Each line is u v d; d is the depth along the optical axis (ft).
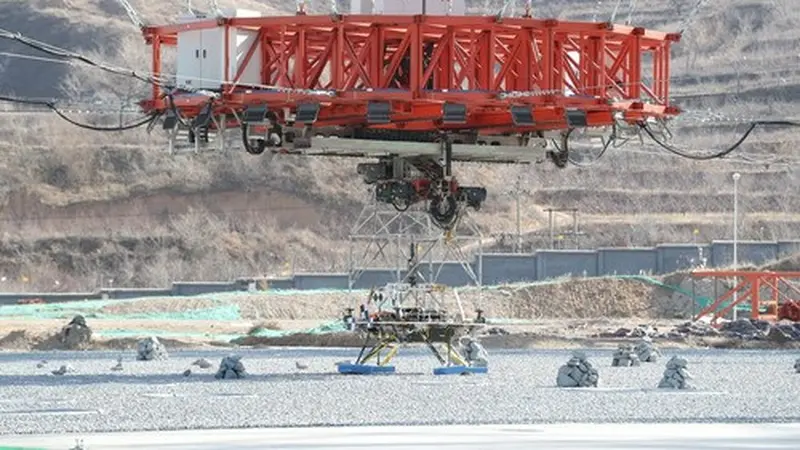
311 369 378.12
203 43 373.20
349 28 367.04
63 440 222.89
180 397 291.17
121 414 257.75
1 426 239.30
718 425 248.93
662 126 396.37
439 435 231.09
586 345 524.11
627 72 387.96
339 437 227.61
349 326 361.30
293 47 377.30
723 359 445.37
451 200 380.78
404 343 362.33
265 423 246.06
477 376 353.31
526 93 361.30
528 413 263.70
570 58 386.93
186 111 383.04
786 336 556.10
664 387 324.19
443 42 362.74
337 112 372.38
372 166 387.75
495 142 398.42
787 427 246.06
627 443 221.25
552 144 416.05
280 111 369.71
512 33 373.20
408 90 358.64
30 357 433.48
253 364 398.01
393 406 274.77
